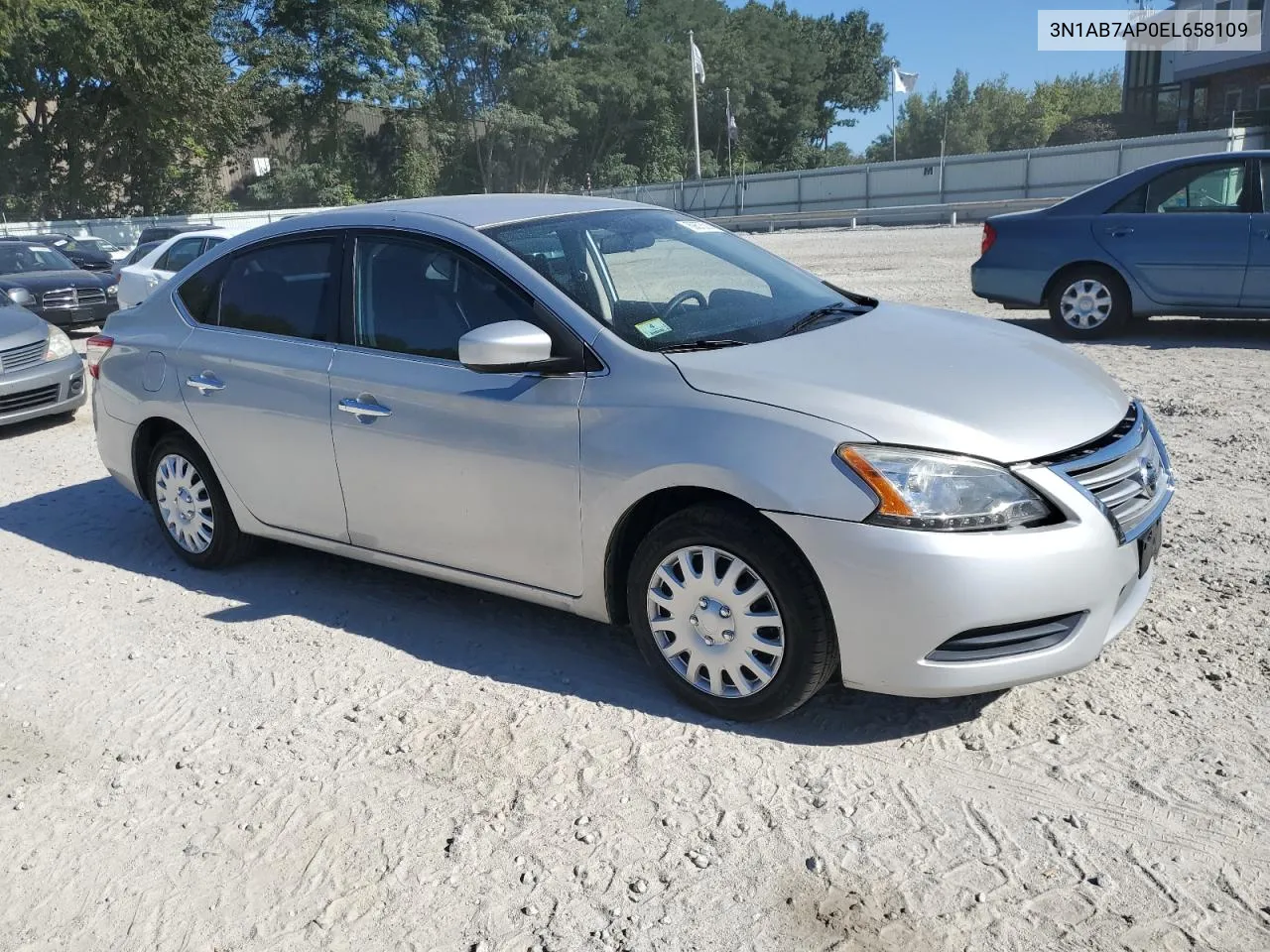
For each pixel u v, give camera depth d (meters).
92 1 36.00
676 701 3.62
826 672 3.25
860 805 3.00
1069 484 3.07
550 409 3.60
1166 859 2.71
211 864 2.93
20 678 4.12
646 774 3.21
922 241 25.23
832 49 82.19
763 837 2.89
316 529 4.48
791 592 3.17
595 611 3.70
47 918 2.77
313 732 3.58
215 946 2.62
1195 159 8.94
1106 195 9.31
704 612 3.39
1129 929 2.48
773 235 34.06
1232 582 4.28
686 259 4.27
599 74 57.53
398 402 4.00
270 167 50.41
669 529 3.40
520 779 3.22
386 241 4.21
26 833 3.13
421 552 4.13
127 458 5.23
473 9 52.72
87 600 4.86
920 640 3.02
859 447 3.06
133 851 3.02
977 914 2.56
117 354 5.16
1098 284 9.38
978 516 2.99
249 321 4.66
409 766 3.34
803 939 2.52
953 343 3.71
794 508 3.09
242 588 4.88
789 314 4.00
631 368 3.49
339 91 49.50
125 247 33.81
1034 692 3.53
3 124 39.41
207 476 4.88
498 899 2.72
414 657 4.08
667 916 2.62
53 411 8.64
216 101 40.69
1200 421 6.74
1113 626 3.24
